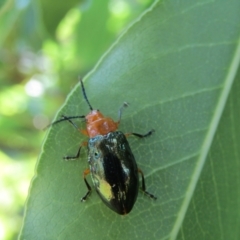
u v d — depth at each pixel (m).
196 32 0.06
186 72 0.06
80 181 0.07
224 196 0.06
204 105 0.06
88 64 0.11
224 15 0.06
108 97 0.06
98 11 0.10
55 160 0.06
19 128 0.12
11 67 0.13
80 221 0.06
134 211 0.06
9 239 0.11
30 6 0.10
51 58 0.13
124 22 0.10
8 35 0.11
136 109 0.06
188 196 0.06
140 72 0.06
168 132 0.06
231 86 0.06
